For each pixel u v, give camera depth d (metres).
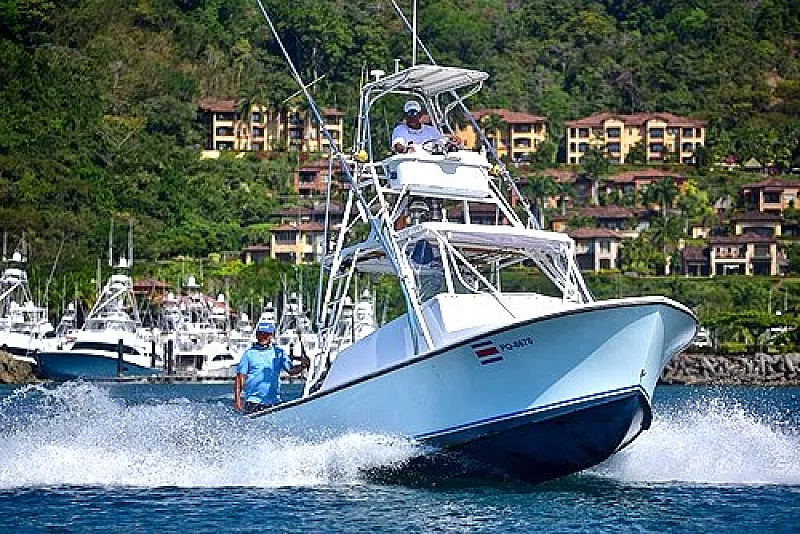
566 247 46.22
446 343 41.59
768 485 44.12
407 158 47.16
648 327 40.41
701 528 36.59
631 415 41.41
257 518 38.22
